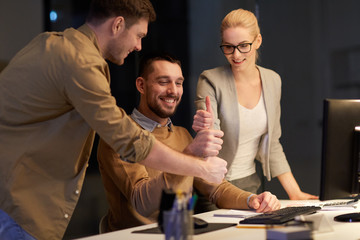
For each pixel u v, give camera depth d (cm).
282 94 591
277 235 148
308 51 615
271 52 579
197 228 186
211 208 275
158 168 192
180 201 142
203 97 274
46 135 188
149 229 187
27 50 189
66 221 196
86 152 204
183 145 272
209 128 215
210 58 597
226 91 271
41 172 189
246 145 279
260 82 279
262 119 278
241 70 270
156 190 220
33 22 461
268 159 284
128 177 238
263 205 221
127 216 247
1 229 185
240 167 282
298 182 572
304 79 608
